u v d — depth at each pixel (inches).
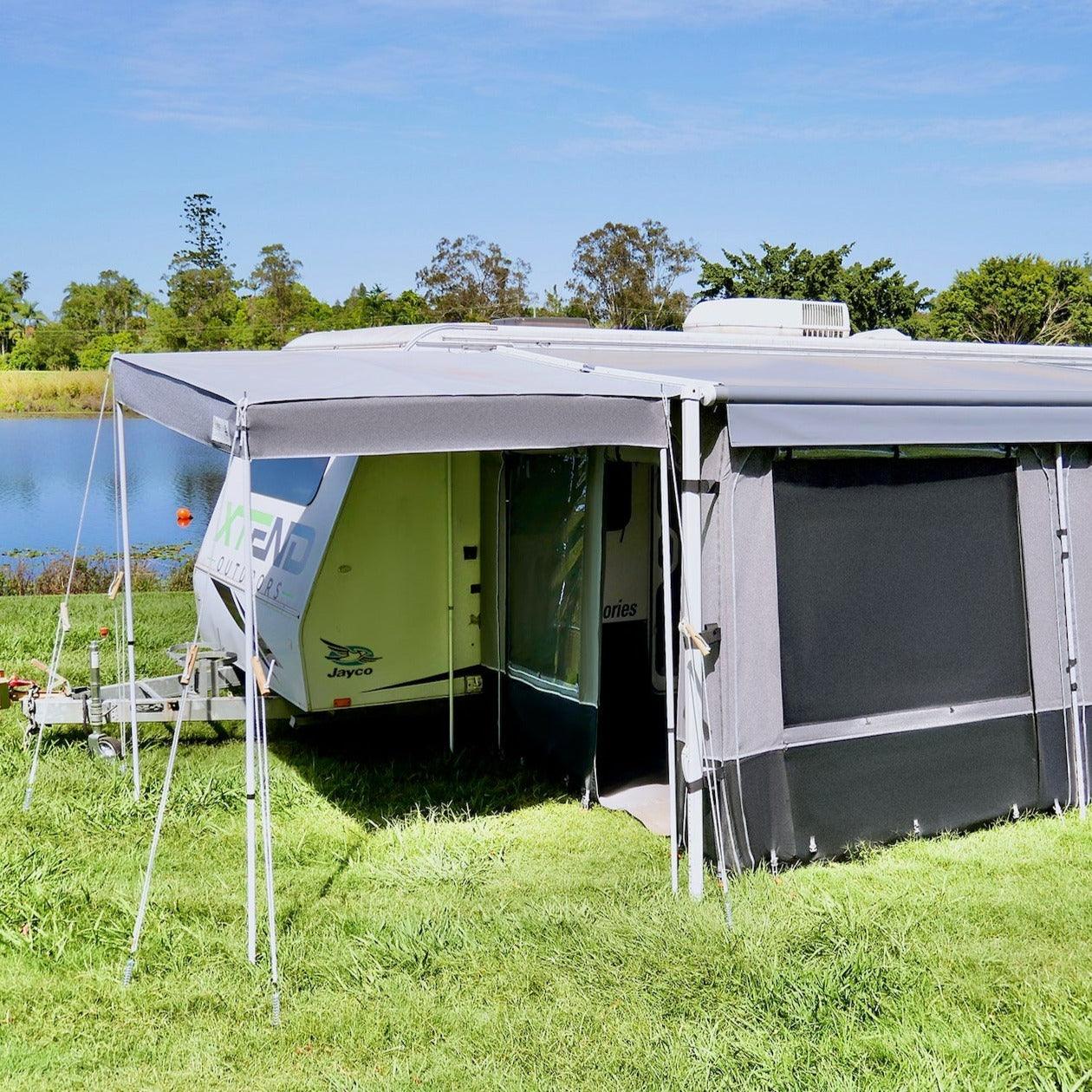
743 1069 143.3
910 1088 137.3
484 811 238.8
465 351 263.1
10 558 597.3
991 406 219.6
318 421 162.7
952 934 177.9
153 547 637.9
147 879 171.5
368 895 193.9
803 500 205.6
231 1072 143.9
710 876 200.7
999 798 225.8
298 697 253.8
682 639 195.3
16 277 3371.1
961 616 222.4
